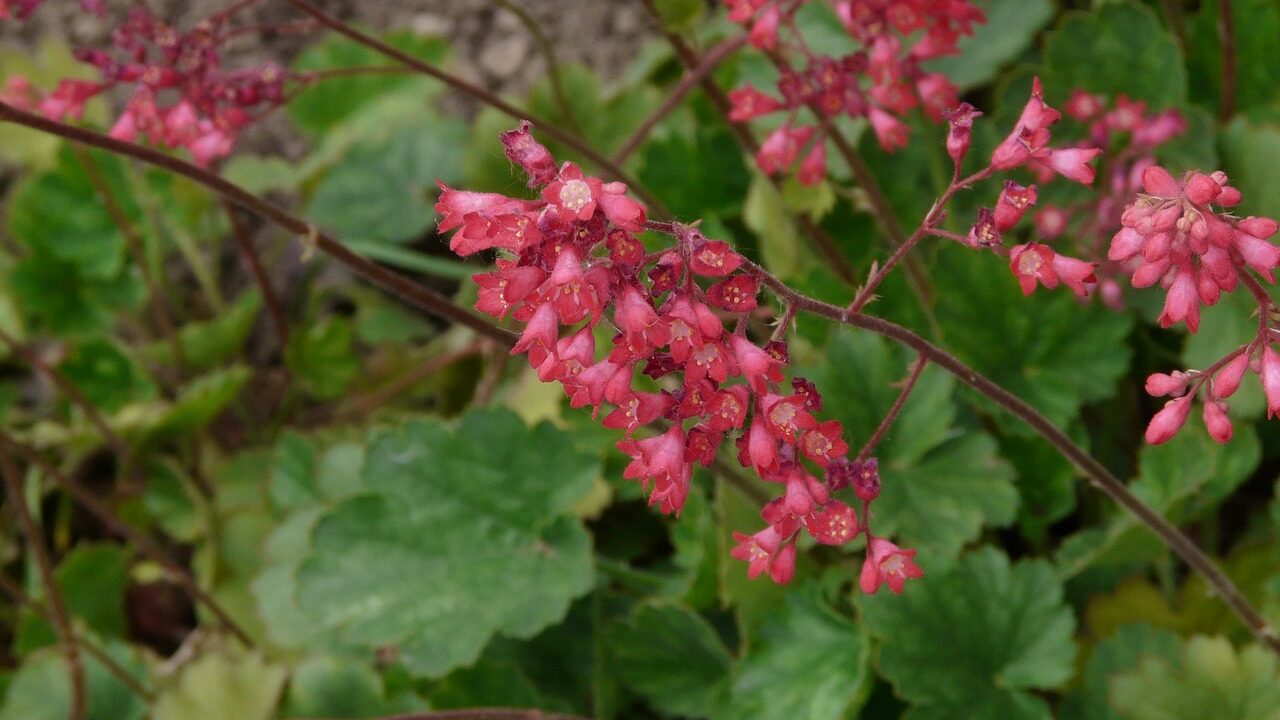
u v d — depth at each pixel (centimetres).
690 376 27
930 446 40
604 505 43
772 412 27
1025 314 42
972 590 38
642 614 41
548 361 27
